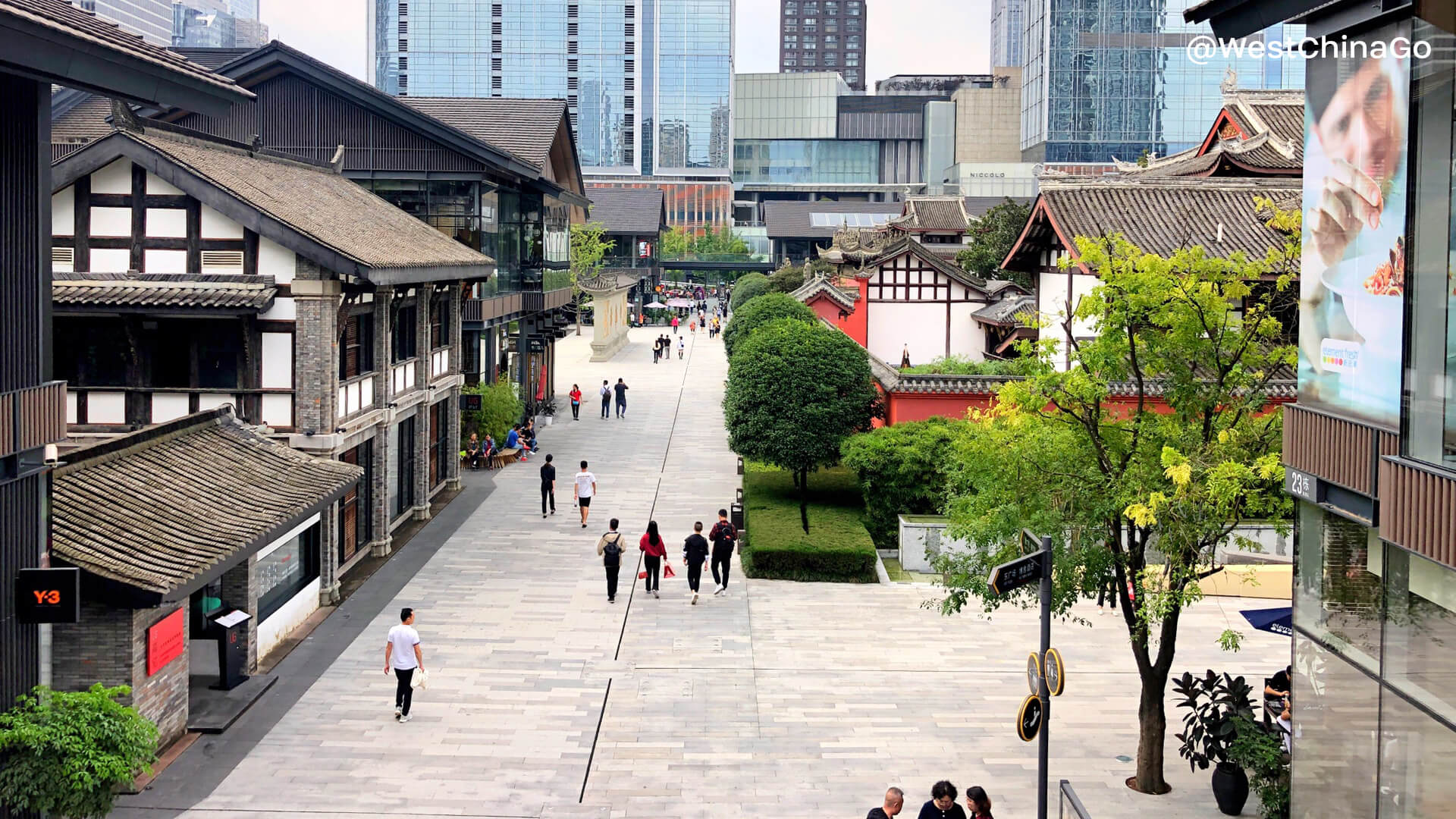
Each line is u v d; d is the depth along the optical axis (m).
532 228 46.53
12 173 13.94
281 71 38.09
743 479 36.28
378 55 155.50
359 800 15.80
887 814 13.27
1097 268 17.72
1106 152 119.06
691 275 145.62
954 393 33.34
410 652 18.52
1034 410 16.88
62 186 23.00
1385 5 11.73
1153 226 33.34
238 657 19.78
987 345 52.78
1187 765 17.48
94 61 13.74
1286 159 37.25
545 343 49.97
